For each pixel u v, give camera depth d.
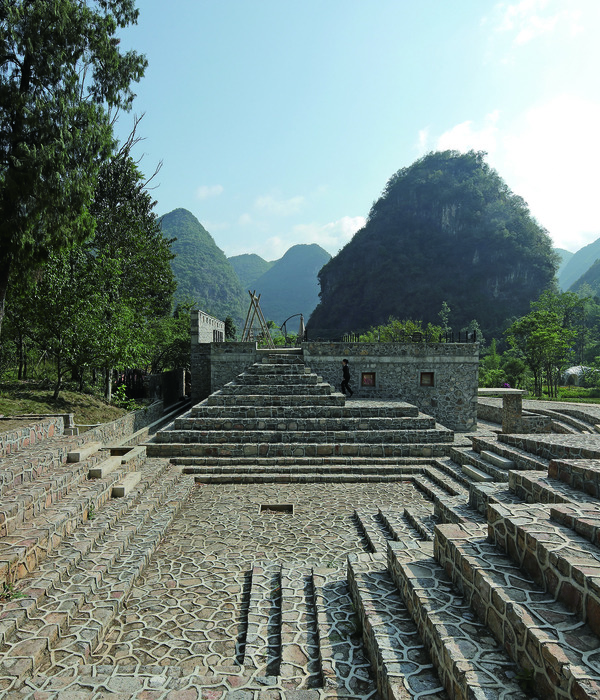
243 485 11.70
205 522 9.20
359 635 4.86
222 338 28.52
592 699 2.51
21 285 14.41
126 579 6.38
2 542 5.88
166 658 4.93
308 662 4.58
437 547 5.18
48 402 16.80
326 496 10.79
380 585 5.29
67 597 5.50
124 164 25.92
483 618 3.91
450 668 3.42
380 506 10.09
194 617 5.80
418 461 12.55
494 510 4.74
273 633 5.29
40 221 13.05
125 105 15.24
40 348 18.17
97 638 5.10
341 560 7.38
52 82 13.20
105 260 18.88
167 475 11.50
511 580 3.90
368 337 44.31
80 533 7.12
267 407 14.04
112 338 17.52
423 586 4.55
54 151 12.46
